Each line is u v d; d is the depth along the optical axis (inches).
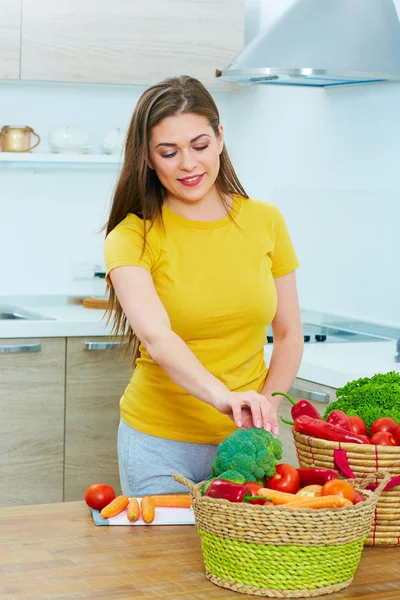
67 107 184.4
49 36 161.0
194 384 80.2
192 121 82.6
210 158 84.0
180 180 84.1
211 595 62.6
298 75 131.4
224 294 87.4
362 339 155.0
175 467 89.6
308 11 136.6
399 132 146.3
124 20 164.6
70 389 161.0
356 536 63.6
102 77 165.0
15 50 159.6
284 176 176.7
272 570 62.4
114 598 61.4
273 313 91.0
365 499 67.6
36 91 181.6
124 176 87.8
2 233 183.8
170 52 168.1
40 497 161.3
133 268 86.1
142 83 167.2
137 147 85.7
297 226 173.5
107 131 187.3
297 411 77.2
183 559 68.9
